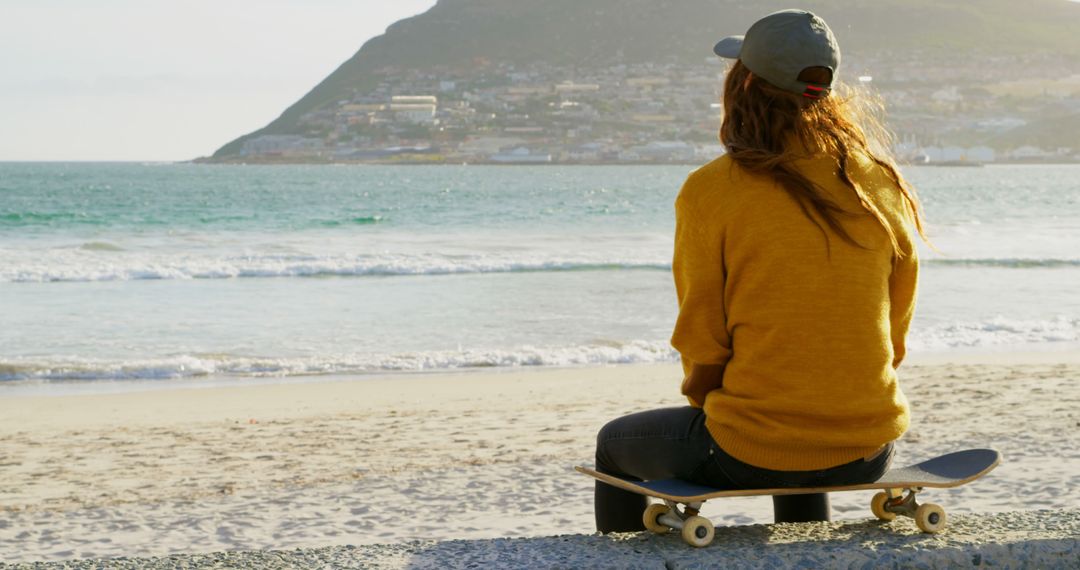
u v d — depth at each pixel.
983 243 30.19
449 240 31.78
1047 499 5.26
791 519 3.04
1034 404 8.30
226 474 6.61
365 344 12.99
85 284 19.84
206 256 25.47
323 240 31.89
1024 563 2.44
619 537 2.54
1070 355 12.02
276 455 7.15
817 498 3.02
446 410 8.91
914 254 2.54
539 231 36.94
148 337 13.48
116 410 9.09
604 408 8.91
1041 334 13.55
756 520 5.23
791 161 2.41
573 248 28.53
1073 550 2.45
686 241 2.44
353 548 2.53
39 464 6.98
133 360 11.73
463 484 6.20
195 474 6.62
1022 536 2.50
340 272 21.97
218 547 5.05
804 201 2.36
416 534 5.21
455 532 5.22
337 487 6.20
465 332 13.93
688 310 2.45
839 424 2.38
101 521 5.56
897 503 2.69
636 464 2.64
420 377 10.88
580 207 55.84
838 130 2.46
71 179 123.25
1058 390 9.00
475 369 11.45
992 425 7.38
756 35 2.46
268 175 163.25
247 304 16.86
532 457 6.91
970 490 5.49
